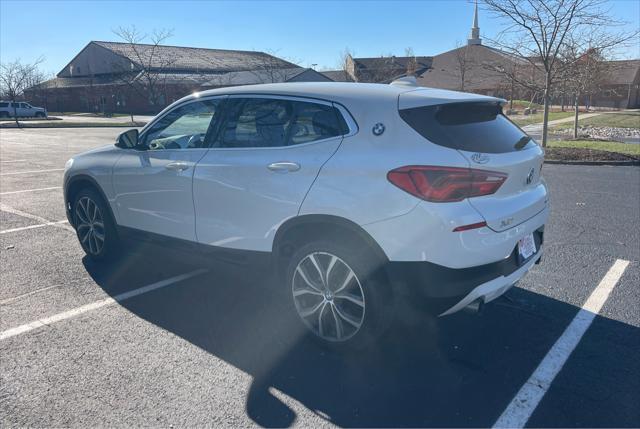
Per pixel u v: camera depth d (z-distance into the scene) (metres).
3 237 6.20
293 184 3.43
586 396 3.00
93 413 2.84
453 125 3.21
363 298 3.25
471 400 2.97
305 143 3.49
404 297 3.17
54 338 3.68
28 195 8.85
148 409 2.88
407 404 2.94
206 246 4.08
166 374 3.23
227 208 3.84
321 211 3.30
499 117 3.68
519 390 3.06
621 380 3.15
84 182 5.12
